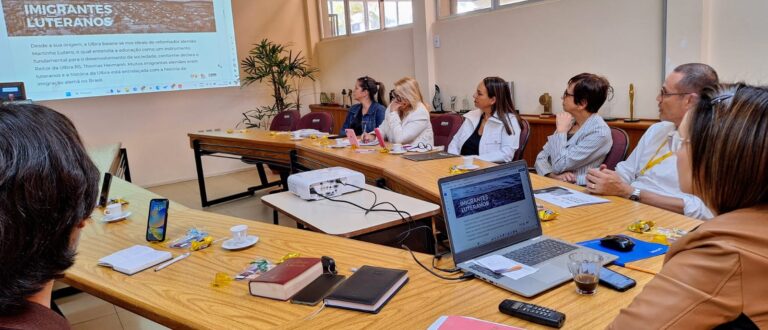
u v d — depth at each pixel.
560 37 3.96
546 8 4.02
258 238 1.69
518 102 4.42
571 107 2.67
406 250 1.52
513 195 1.45
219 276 1.33
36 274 0.57
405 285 1.25
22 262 0.55
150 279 1.39
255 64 6.25
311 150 3.54
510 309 1.07
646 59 3.44
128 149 5.62
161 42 5.52
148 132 5.72
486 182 1.40
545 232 1.59
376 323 1.08
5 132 0.55
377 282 1.21
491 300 1.15
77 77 5.13
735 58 3.01
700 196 0.81
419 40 5.22
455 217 1.33
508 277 1.22
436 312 1.11
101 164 3.61
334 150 3.43
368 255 1.49
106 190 2.25
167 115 5.82
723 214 0.77
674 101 2.03
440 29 5.07
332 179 2.26
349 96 6.43
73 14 5.03
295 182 2.29
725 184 0.75
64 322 0.60
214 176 6.21
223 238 1.72
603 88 2.59
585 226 1.63
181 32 5.62
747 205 0.74
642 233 1.54
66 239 0.60
